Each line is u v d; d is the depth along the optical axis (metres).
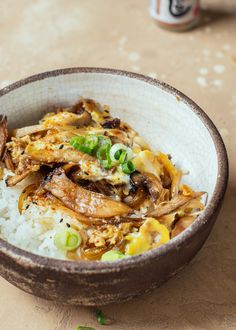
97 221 0.47
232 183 0.56
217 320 0.47
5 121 0.51
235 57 0.69
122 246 0.46
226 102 0.63
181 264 0.44
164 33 0.72
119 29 0.72
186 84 0.65
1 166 0.50
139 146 0.52
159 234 0.45
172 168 0.51
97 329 0.46
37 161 0.48
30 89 0.52
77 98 0.54
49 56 0.68
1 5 0.74
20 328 0.46
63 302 0.44
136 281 0.42
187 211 0.47
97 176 0.48
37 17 0.73
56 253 0.46
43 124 0.51
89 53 0.69
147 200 0.49
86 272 0.40
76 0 0.75
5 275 0.43
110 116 0.54
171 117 0.52
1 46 0.69
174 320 0.47
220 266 0.50
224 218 0.53
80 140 0.49
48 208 0.48
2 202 0.49
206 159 0.49
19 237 0.47
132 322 0.46
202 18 0.73
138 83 0.52
